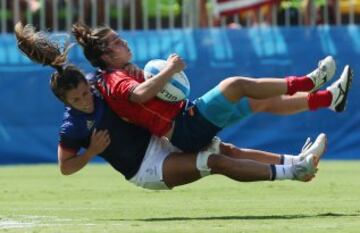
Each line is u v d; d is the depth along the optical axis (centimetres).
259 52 4416
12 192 3028
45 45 2166
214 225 2008
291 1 4616
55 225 2048
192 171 2195
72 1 4584
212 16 4584
